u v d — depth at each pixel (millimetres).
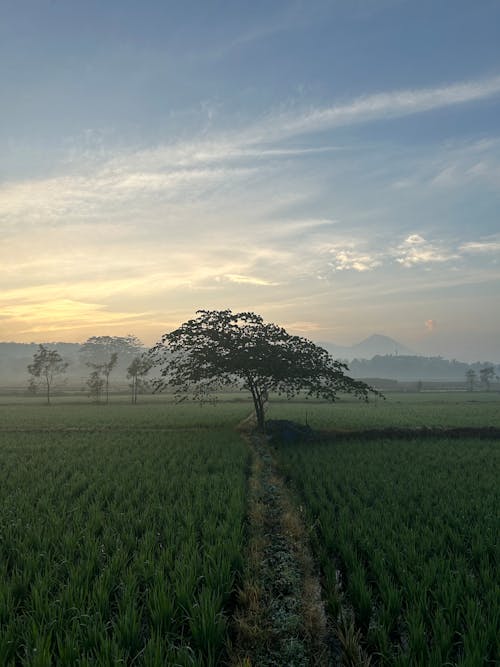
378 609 6688
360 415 38969
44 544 8555
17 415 40969
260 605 6910
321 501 11688
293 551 9148
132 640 5691
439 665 5121
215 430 30094
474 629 5605
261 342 27781
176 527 9672
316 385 27312
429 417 36719
